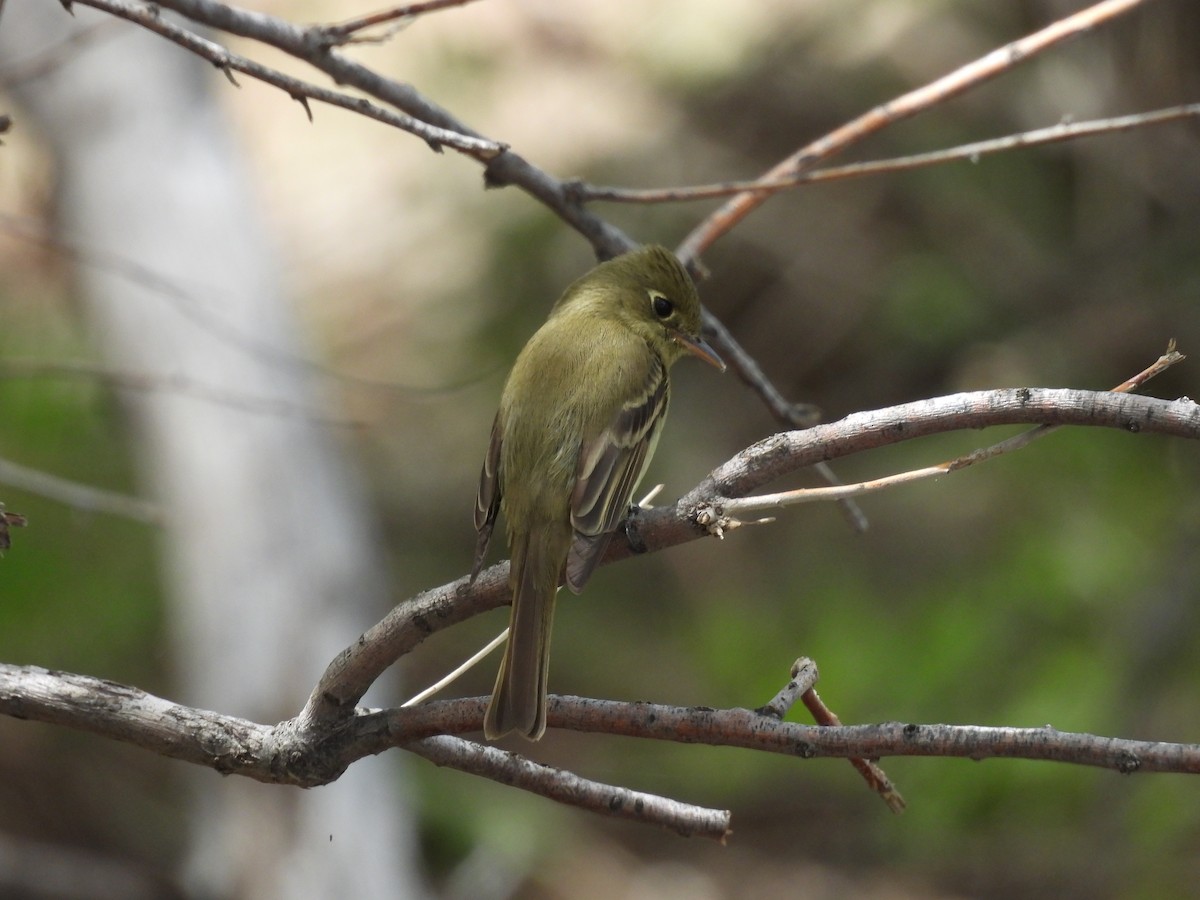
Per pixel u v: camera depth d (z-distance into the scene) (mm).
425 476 16234
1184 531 12977
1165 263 14547
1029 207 15359
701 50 17125
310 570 10906
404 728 4445
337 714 4469
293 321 11914
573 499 5902
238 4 18297
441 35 17844
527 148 16812
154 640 12656
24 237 8922
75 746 13156
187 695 11055
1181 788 12523
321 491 11305
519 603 5777
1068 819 12898
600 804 4539
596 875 13523
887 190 15859
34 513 12953
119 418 12977
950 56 16016
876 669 13430
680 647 14695
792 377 15656
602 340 6531
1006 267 15117
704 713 4266
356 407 16578
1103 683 12492
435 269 17328
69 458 13344
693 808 4562
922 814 13289
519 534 5965
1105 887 12195
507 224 16953
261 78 4477
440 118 5949
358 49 17891
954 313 14906
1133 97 14070
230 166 12070
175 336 11219
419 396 16484
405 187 18312
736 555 15227
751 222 16141
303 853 10008
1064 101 14945
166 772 13242
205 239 11562
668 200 6465
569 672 14477
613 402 6223
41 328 13969
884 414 4270
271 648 10633
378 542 14406
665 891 13398
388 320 17188
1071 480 14062
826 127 16281
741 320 16031
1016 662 13047
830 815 13898
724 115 16688
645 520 4480
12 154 14203
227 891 10047
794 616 14273
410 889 10352
